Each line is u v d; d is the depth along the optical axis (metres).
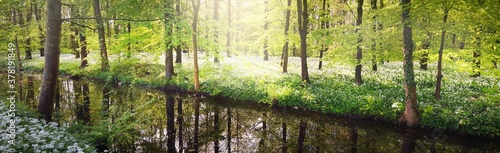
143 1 17.44
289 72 24.67
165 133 13.93
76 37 30.88
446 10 13.95
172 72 24.19
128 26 29.12
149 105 18.66
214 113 17.81
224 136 14.01
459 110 14.18
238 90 20.33
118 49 26.98
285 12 26.12
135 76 25.75
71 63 32.53
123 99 20.11
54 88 11.02
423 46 21.11
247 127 15.47
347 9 21.16
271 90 18.94
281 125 15.84
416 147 12.85
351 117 15.99
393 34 18.14
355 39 18.50
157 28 23.05
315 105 17.11
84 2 23.27
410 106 14.34
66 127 10.55
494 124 12.95
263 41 27.50
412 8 13.82
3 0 13.53
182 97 21.19
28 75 28.73
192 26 21.25
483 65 15.63
